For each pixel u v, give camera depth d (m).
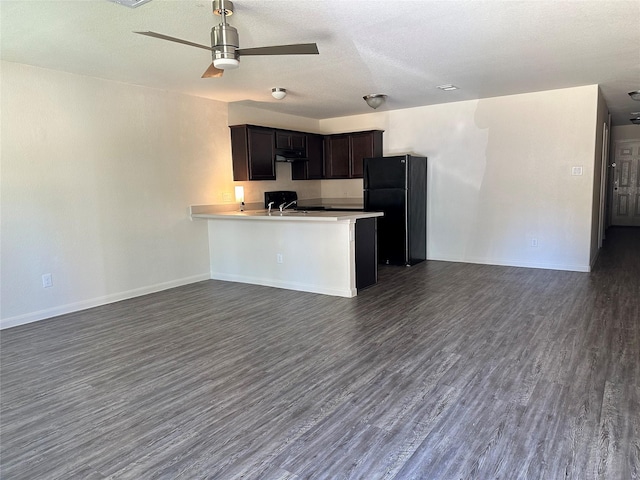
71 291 4.39
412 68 4.26
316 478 1.83
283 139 6.49
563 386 2.55
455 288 4.94
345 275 4.71
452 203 6.49
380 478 1.82
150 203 5.06
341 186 7.64
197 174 5.57
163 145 5.15
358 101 5.96
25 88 3.96
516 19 3.02
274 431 2.19
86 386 2.74
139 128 4.89
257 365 2.99
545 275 5.46
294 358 3.09
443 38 3.39
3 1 2.55
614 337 3.30
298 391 2.60
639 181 10.08
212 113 5.71
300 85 4.94
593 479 1.77
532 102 5.70
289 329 3.71
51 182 4.18
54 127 4.17
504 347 3.17
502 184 6.06
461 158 6.33
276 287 5.28
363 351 3.18
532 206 5.88
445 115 6.38
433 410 2.34
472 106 6.14
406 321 3.82
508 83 5.03
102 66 4.04
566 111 5.48
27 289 4.06
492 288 4.89
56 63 3.92
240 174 5.94
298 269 5.09
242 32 3.19
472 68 4.31
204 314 4.23
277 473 1.87
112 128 4.64
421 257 6.66
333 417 2.30
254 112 6.34
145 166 4.98
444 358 3.01
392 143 6.90
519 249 6.04
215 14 2.71
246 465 1.93
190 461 1.97
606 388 2.51
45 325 3.98
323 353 3.17
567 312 3.95
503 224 6.12
